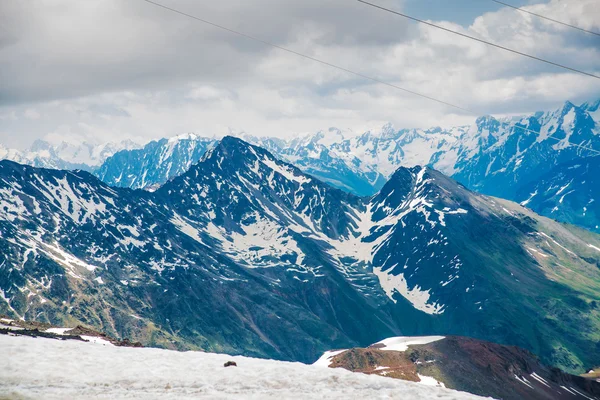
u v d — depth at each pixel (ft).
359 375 235.20
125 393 202.39
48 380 213.46
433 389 223.30
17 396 190.70
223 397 199.82
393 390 216.54
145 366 238.89
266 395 204.23
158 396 199.31
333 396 205.87
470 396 216.74
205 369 237.45
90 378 218.79
